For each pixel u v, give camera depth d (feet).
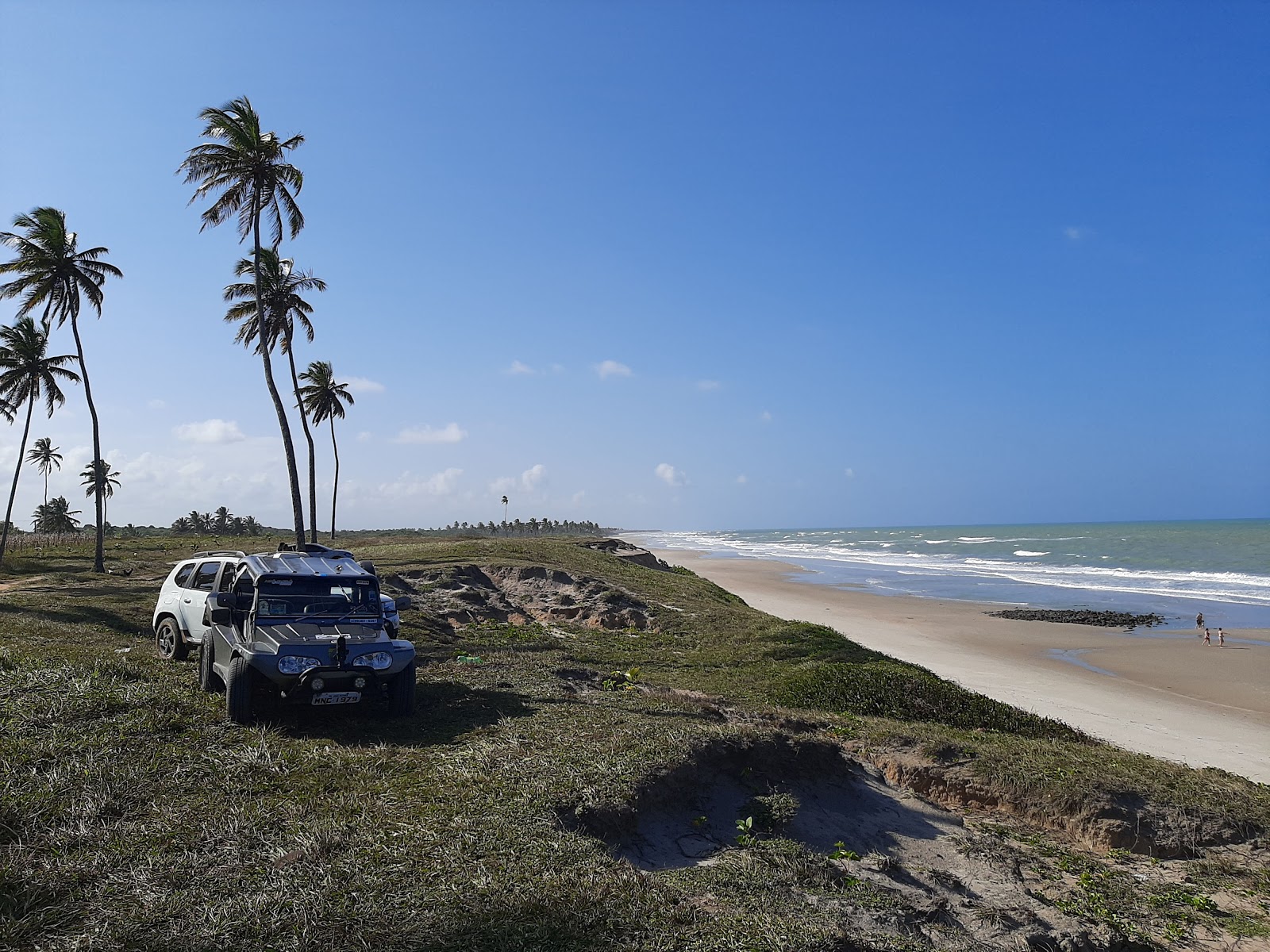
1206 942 21.97
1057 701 63.57
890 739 34.96
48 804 18.98
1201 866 26.78
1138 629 104.63
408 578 84.07
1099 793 29.71
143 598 70.49
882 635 99.50
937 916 20.06
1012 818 30.30
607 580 95.35
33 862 16.47
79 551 157.48
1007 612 120.98
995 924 20.17
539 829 19.04
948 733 38.11
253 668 27.66
